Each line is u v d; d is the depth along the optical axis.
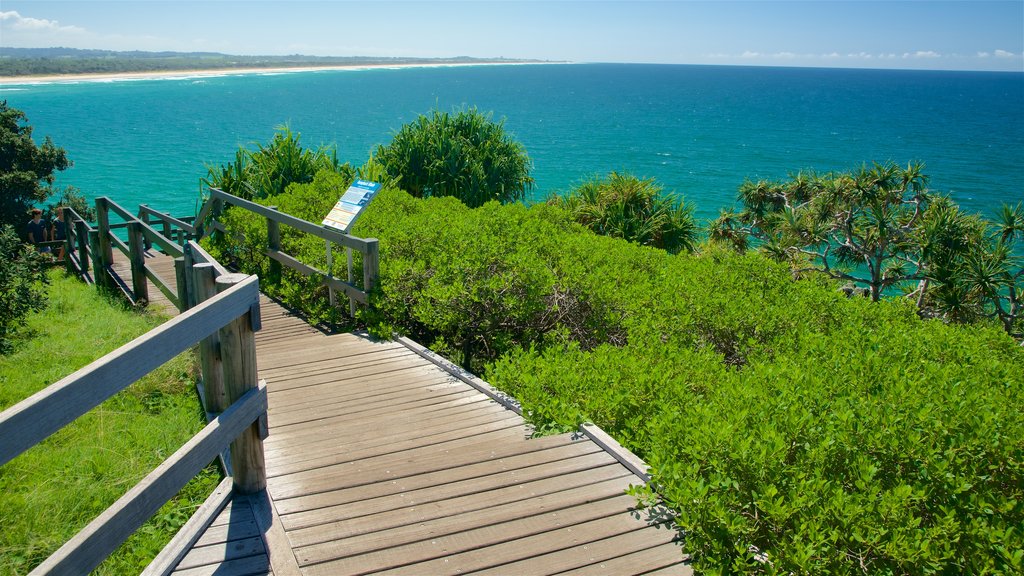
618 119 112.19
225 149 63.06
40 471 4.12
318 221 10.24
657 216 16.52
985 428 3.77
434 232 8.73
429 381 5.64
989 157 72.06
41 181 19.86
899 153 74.12
